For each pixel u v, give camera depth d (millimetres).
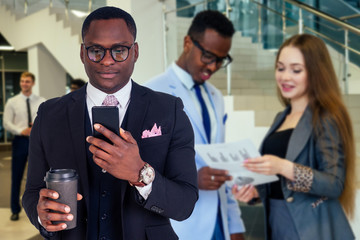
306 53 1644
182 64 1762
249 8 4953
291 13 4941
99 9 912
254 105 4176
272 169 1541
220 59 1694
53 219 802
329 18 3760
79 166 950
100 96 971
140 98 1007
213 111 1840
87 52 896
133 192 933
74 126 968
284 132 1740
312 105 1648
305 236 1540
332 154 1564
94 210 962
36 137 1005
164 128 991
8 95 10672
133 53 936
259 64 4879
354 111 3973
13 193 3859
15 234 3352
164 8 4180
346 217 1620
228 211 1897
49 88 7176
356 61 4461
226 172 1625
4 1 7793
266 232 1735
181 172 982
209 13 1660
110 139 780
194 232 1618
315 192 1526
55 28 6102
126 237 938
